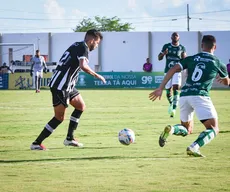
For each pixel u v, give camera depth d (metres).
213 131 15.70
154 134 22.02
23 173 13.86
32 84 73.06
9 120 28.14
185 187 12.22
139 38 95.62
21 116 30.41
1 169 14.40
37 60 57.03
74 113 18.53
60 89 17.75
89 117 29.42
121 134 17.55
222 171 13.97
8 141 20.19
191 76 15.88
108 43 96.25
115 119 28.36
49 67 80.56
